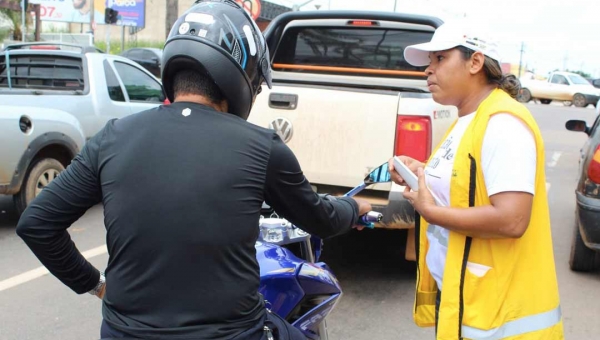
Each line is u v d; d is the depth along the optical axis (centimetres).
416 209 212
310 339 256
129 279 161
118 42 3669
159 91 845
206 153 163
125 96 772
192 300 158
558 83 3116
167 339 156
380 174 225
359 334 391
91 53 743
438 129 430
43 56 743
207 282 158
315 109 439
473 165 200
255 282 167
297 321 244
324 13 539
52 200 171
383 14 523
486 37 209
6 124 564
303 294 246
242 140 167
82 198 172
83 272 190
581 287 489
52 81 745
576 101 3003
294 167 173
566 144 1469
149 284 159
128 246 161
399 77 543
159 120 171
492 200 196
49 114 622
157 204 158
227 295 159
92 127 704
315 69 573
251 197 164
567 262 554
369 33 556
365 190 437
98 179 171
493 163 194
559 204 805
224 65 173
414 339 386
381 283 479
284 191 172
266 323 175
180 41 174
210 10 178
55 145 639
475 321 204
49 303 425
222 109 181
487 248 204
